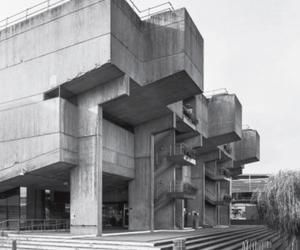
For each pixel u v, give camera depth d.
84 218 21.64
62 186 27.77
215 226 44.28
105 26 20.69
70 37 21.98
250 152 51.38
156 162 29.95
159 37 23.58
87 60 21.14
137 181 27.56
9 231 22.72
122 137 26.23
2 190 26.89
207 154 42.31
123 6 21.95
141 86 23.39
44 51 22.98
